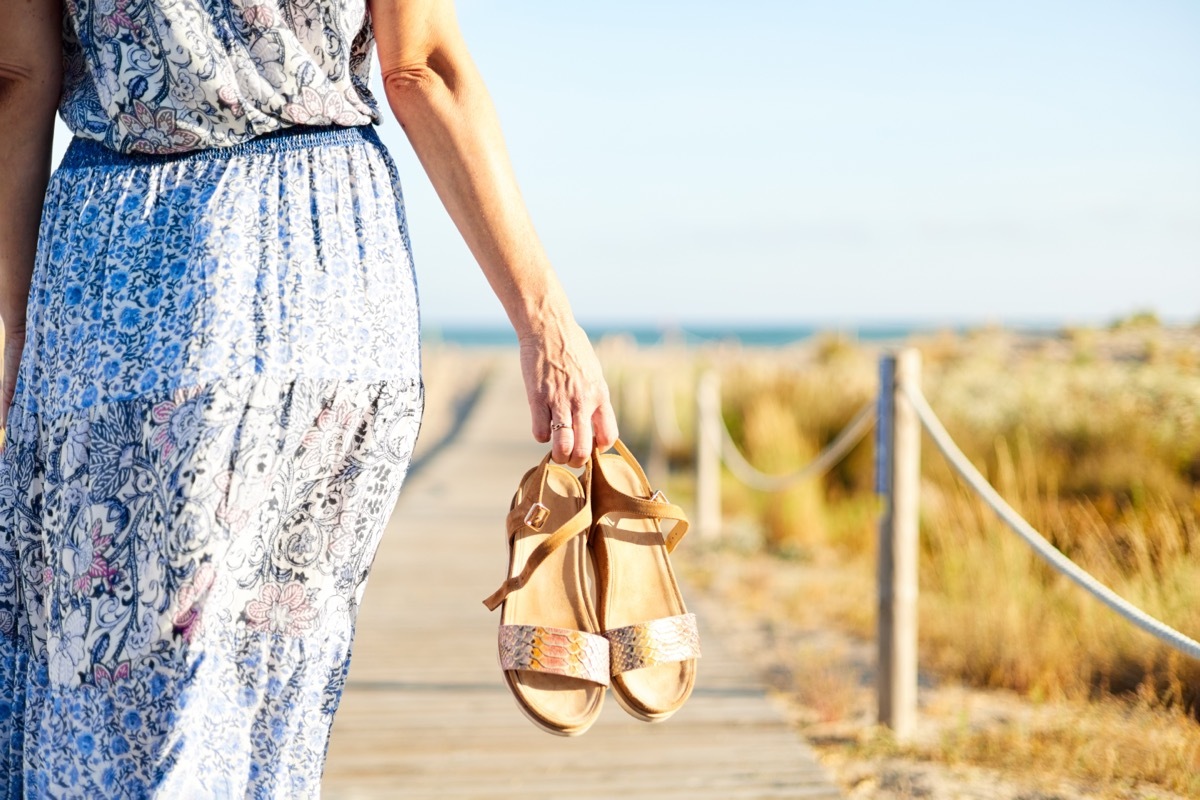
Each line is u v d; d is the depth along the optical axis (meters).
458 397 30.39
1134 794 2.92
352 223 1.26
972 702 3.92
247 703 1.18
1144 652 3.79
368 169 1.29
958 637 4.39
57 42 1.26
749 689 4.12
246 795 1.18
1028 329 14.84
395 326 1.28
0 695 1.24
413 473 12.92
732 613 5.60
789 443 9.64
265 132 1.22
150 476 1.12
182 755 1.10
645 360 29.31
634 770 3.22
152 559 1.11
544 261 1.38
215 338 1.14
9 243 1.34
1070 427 7.16
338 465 1.23
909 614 3.50
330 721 1.25
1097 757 3.15
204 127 1.19
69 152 1.27
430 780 3.13
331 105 1.24
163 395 1.12
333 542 1.24
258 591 1.18
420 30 1.31
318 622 1.22
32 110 1.28
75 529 1.14
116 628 1.12
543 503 1.64
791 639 5.02
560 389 1.37
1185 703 3.49
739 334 140.75
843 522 7.85
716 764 3.27
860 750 3.39
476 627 5.31
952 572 5.09
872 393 10.05
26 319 1.37
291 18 1.21
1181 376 8.08
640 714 1.45
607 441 1.43
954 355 13.73
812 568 6.86
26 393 1.25
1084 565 4.67
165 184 1.20
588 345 1.41
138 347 1.14
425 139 1.35
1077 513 5.31
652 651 1.47
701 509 8.08
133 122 1.19
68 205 1.23
